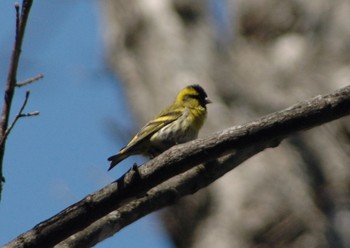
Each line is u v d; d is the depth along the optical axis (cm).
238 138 710
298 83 1477
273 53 1544
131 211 791
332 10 1530
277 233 1298
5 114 730
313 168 1334
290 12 1570
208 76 1444
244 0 1611
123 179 720
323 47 1506
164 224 1341
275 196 1321
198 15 1556
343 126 1344
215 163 788
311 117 708
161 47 1481
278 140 784
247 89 1467
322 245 1265
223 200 1334
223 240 1302
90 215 720
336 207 1288
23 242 716
